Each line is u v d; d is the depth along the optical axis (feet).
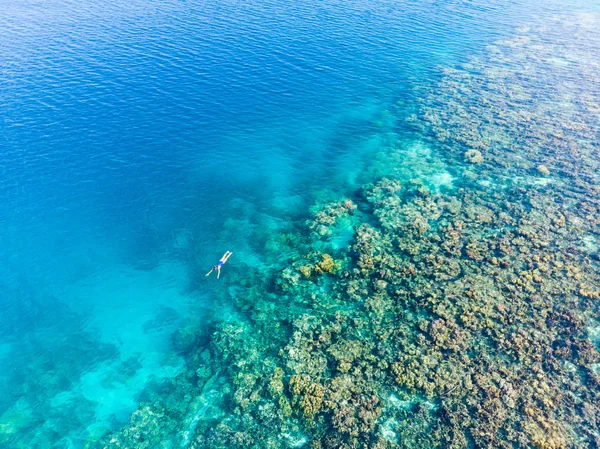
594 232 167.84
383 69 304.50
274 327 142.41
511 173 203.31
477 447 105.50
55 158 212.84
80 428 121.60
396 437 109.60
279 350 133.39
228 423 117.39
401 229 174.60
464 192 193.06
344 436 110.01
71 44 307.78
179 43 318.45
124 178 207.10
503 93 270.87
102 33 327.26
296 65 303.27
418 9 405.18
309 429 113.19
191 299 157.89
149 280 165.27
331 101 270.05
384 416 114.21
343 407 115.24
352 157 225.97
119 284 163.73
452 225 175.22
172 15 366.02
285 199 200.95
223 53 309.63
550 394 115.55
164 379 133.18
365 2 416.26
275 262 169.17
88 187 200.75
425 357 125.70
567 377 119.85
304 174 215.51
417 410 114.42
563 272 150.92
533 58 314.55
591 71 293.02
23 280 163.73
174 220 189.67
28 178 201.77
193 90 268.62
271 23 360.07
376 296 147.43
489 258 157.99
